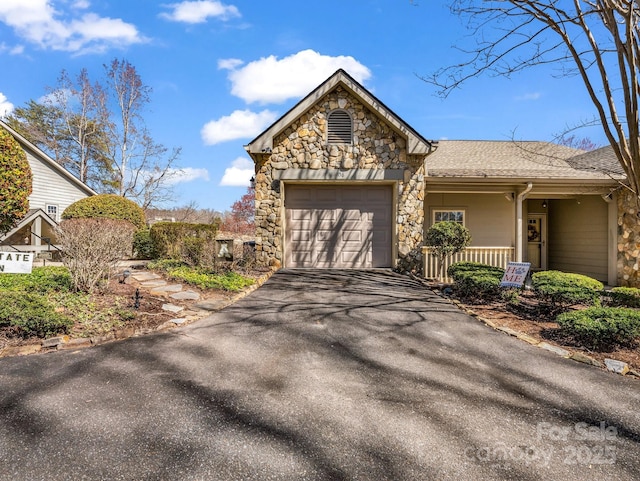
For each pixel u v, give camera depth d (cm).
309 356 425
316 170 1042
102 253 654
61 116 2978
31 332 451
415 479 226
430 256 1027
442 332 527
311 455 246
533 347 472
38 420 281
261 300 691
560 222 1331
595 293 595
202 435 266
